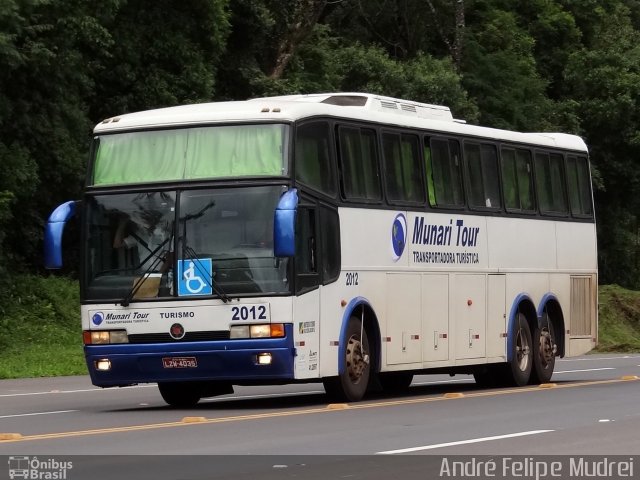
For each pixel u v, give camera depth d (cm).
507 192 3219
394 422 2155
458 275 2988
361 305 2622
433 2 7681
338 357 2542
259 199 2392
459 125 3061
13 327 4488
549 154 3431
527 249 3281
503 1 8156
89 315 2438
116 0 4728
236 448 1772
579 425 2086
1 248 4625
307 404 2623
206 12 5338
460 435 1933
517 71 7406
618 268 8356
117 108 5175
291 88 6006
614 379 3447
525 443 1820
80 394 3044
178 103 5291
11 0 4203
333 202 2547
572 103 7756
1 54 4234
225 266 2381
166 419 2264
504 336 3169
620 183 7956
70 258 5175
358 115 2678
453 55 7369
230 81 6056
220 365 2377
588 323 3569
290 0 6212
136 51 5172
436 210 2912
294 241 2297
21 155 4494
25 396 2969
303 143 2469
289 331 2369
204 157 2438
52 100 4681
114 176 2472
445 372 3102
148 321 2400
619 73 7906
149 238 2422
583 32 8531
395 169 2789
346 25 7681
